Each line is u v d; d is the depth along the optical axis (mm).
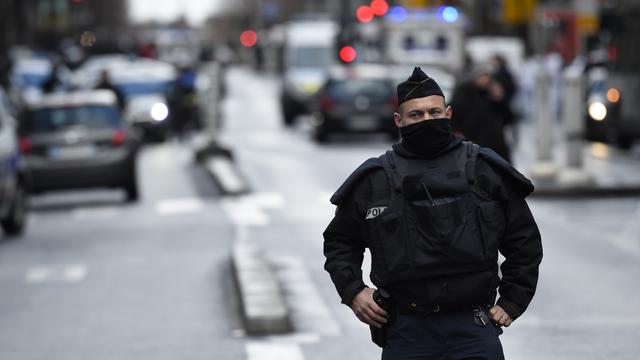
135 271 28203
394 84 67062
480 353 10805
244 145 67750
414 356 10898
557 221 34438
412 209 10805
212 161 54281
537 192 39500
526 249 10945
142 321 22094
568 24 75688
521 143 65062
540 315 21406
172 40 184250
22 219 35719
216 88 57031
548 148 43344
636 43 56438
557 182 40625
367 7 85375
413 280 10781
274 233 33906
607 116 57656
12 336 21094
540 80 43188
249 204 41312
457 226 10719
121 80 75375
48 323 22188
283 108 85188
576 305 22188
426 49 81062
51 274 28156
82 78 80000
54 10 137250
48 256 31172
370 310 10898
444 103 10922
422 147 10883
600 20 57094
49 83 68938
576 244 29906
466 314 10867
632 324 20469
